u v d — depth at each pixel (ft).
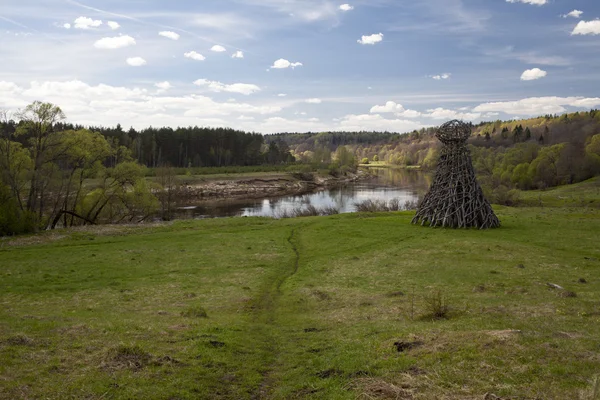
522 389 33.14
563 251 117.70
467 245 126.31
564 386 33.04
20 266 110.42
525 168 425.28
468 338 45.57
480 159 519.19
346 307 72.79
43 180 181.78
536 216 194.90
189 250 132.87
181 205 349.41
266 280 98.68
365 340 50.88
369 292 82.58
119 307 75.41
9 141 177.47
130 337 50.44
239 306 76.89
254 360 46.93
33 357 41.57
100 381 36.76
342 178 590.55
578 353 39.83
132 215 239.91
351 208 310.04
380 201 309.01
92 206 217.15
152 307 75.25
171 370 40.93
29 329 52.47
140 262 116.57
